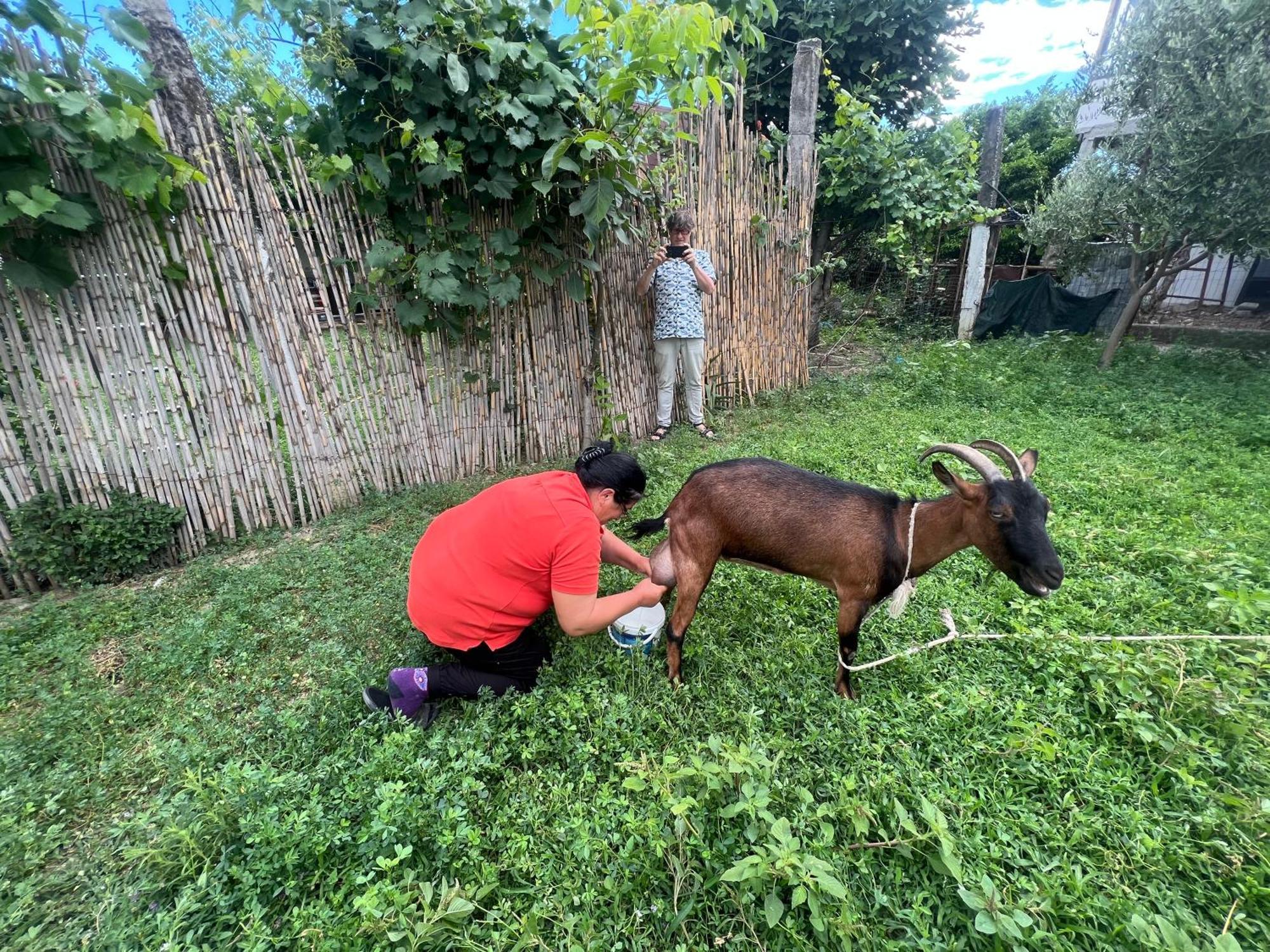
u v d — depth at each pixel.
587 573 2.74
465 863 2.13
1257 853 2.11
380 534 4.51
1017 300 11.05
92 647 3.35
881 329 12.01
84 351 3.88
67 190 3.63
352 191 4.55
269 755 2.61
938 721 2.70
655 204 6.01
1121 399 7.12
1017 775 2.47
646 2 4.30
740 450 5.80
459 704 2.92
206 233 4.13
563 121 4.61
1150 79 7.65
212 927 1.98
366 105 4.22
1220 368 8.27
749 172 6.93
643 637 3.21
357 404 4.96
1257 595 3.15
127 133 3.43
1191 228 7.54
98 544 3.95
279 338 4.52
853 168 8.41
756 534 2.88
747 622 3.45
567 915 1.95
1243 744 2.55
